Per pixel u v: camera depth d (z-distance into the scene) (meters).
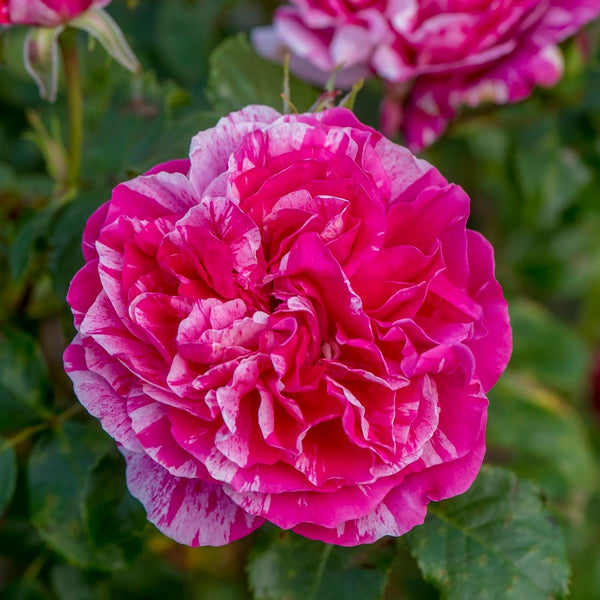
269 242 0.39
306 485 0.38
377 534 0.39
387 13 0.46
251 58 0.48
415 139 0.47
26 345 0.45
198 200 0.39
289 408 0.38
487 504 0.43
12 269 0.45
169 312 0.38
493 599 0.42
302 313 0.39
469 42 0.45
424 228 0.40
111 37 0.43
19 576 0.50
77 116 0.46
